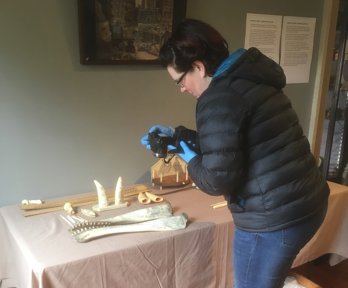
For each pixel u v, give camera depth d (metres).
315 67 2.54
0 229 1.59
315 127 2.60
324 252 2.02
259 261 1.20
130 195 1.81
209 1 2.02
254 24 2.20
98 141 1.88
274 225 1.14
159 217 1.54
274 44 2.31
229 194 1.17
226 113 1.02
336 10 2.44
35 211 1.60
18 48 1.60
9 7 1.55
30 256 1.25
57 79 1.71
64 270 1.21
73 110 1.78
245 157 1.11
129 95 1.91
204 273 1.55
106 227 1.44
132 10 1.77
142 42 1.84
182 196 1.82
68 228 1.45
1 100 1.62
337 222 1.99
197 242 1.49
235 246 1.26
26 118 1.68
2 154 1.67
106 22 1.72
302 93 2.54
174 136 1.34
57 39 1.67
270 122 1.08
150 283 1.42
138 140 1.99
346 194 1.97
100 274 1.29
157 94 1.99
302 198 1.13
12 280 1.51
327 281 2.21
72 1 1.67
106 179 1.95
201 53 1.06
